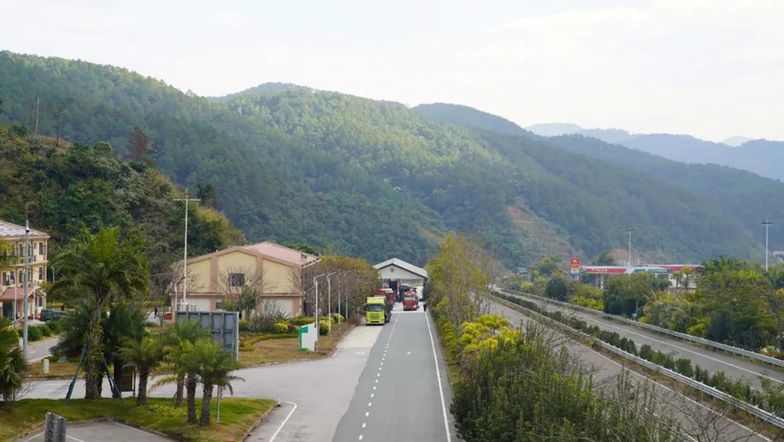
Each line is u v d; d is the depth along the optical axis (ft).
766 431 135.54
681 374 183.01
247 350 275.18
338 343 311.47
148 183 474.90
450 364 245.45
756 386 180.96
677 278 453.58
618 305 396.98
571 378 120.78
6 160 431.43
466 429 135.33
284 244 617.62
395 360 261.44
